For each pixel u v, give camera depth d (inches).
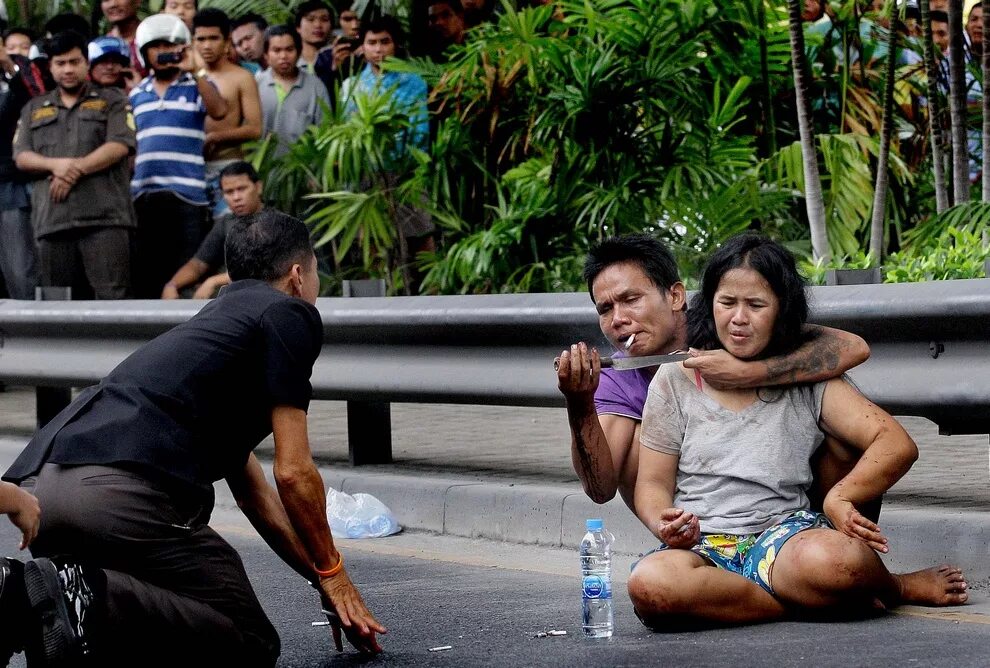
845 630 205.6
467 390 311.4
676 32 498.6
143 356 196.5
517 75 521.3
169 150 517.7
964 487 287.0
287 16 671.1
